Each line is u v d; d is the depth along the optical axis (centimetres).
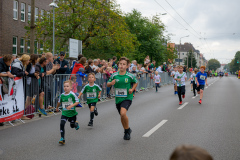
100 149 539
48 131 706
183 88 1241
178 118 888
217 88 2341
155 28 4712
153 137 634
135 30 4694
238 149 539
